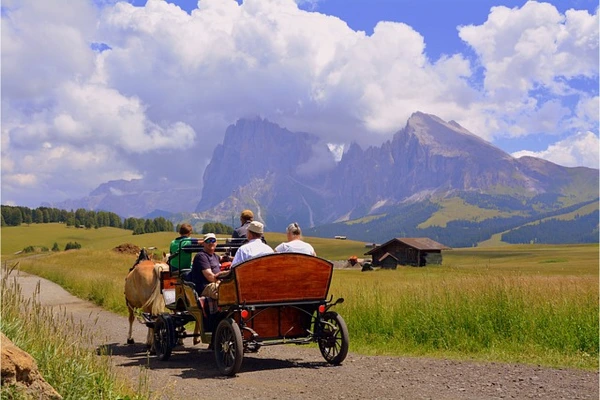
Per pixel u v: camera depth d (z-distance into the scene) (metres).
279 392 9.47
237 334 10.95
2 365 6.39
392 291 17.69
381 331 15.28
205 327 12.12
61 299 31.17
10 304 9.44
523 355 12.38
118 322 21.23
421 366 11.41
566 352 12.52
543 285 16.53
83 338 9.42
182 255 13.83
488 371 10.70
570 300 14.57
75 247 199.38
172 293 14.41
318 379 10.43
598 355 12.14
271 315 11.77
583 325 13.17
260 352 13.90
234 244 13.77
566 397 8.76
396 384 9.84
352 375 10.71
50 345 8.04
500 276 17.38
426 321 14.62
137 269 14.56
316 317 12.02
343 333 11.65
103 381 7.85
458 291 15.75
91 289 31.75
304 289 11.69
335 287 20.70
